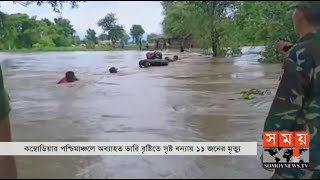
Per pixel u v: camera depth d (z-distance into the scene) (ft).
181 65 83.20
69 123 25.21
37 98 36.58
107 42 302.86
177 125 24.44
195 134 22.11
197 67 76.74
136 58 120.57
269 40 87.76
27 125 24.54
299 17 12.34
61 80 52.06
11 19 105.70
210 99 34.99
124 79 54.24
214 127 23.85
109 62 98.89
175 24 196.34
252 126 24.13
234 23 116.78
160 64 80.89
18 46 200.95
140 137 21.35
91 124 24.77
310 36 11.91
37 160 17.30
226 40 122.01
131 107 31.01
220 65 82.12
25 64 94.53
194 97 36.29
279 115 12.01
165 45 214.48
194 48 191.21
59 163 16.84
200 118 26.50
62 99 35.83
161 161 17.08
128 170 15.88
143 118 26.61
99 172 15.60
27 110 30.01
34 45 220.64
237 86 44.86
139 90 41.98
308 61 11.69
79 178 14.93
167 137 21.42
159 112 28.76
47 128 23.84
